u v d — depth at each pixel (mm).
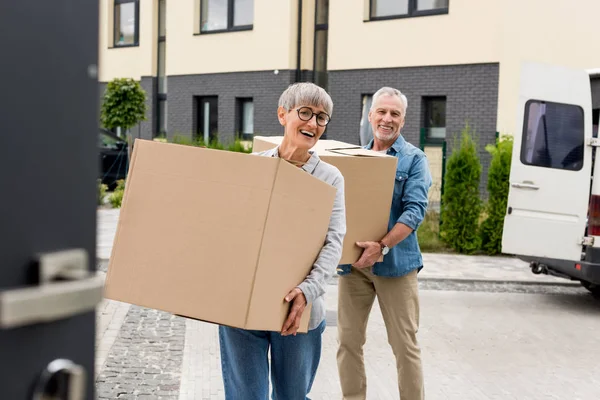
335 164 3223
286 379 2953
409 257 3586
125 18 20484
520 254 7086
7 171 917
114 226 11352
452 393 4602
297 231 2516
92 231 1046
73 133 1003
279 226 2451
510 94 13641
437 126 14875
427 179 3648
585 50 12844
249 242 2414
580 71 6965
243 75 17359
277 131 16859
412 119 14875
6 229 923
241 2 17516
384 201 3344
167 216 2447
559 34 13078
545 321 6590
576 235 6922
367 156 3314
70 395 995
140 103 16016
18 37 919
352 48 15547
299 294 2545
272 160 2414
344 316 3744
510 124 13664
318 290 2588
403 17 14820
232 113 17656
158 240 2447
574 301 7473
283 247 2484
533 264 7340
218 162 2424
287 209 2461
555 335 6117
